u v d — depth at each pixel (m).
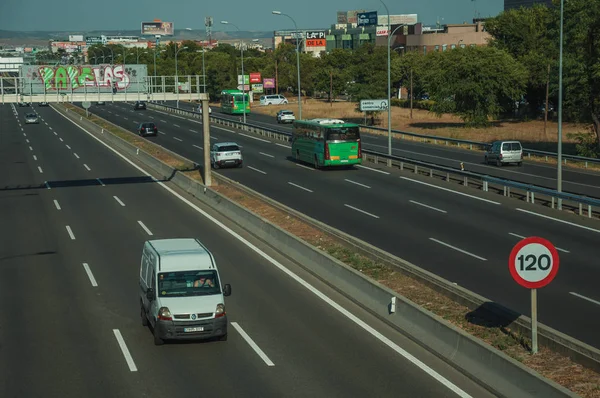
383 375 15.96
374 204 39.69
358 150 54.06
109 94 47.47
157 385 15.38
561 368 14.97
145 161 59.69
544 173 52.94
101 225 35.12
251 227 33.19
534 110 115.00
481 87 91.81
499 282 23.66
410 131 92.38
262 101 140.75
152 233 33.06
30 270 26.50
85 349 17.89
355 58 166.62
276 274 25.67
